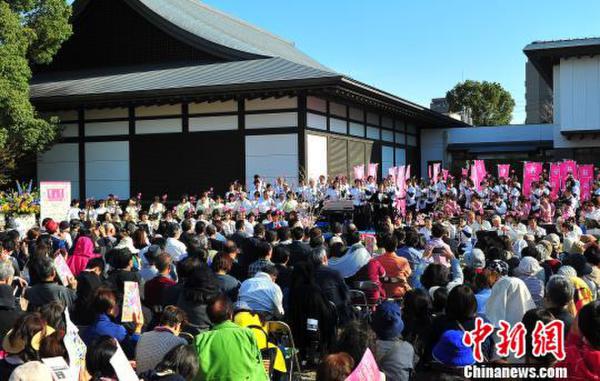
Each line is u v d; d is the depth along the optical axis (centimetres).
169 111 1888
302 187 1655
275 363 504
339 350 362
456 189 2030
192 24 2175
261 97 1761
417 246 816
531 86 7419
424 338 409
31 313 392
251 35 2856
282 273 679
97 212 1483
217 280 519
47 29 1797
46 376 311
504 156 2980
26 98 1678
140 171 1916
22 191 1644
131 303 464
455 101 5772
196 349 377
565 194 1538
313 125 1833
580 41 2284
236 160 1820
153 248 691
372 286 650
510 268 659
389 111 2341
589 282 587
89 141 1967
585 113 2383
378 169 2361
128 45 2128
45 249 666
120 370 330
